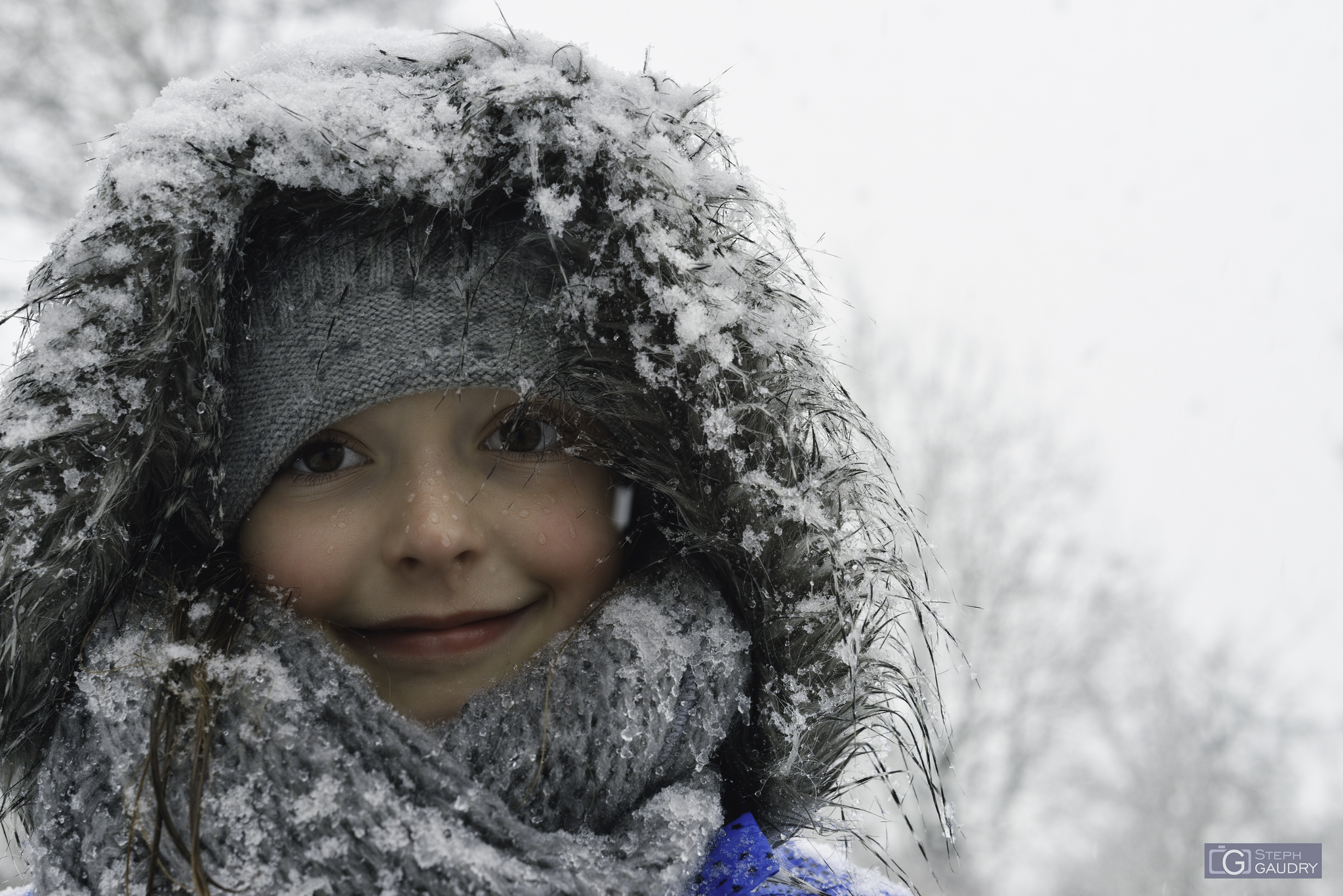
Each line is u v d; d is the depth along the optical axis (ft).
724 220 2.60
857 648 2.55
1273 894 19.86
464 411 2.44
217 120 2.47
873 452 2.64
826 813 2.65
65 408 2.45
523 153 2.48
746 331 2.54
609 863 2.37
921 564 2.64
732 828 2.51
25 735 2.46
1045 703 20.45
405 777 2.37
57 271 2.48
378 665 2.44
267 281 2.48
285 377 2.45
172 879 2.33
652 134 2.51
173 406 2.47
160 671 2.39
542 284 2.48
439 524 2.40
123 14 10.46
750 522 2.52
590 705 2.43
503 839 2.36
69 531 2.44
